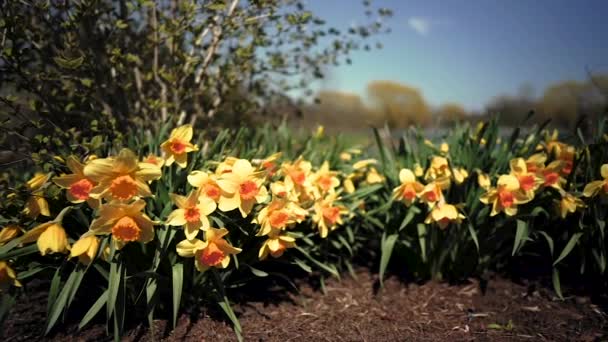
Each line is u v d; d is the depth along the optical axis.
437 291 0.84
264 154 0.90
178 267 0.61
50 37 0.83
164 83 0.91
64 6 0.73
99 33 0.85
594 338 0.68
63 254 0.62
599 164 0.78
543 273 0.88
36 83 0.81
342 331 0.71
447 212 0.74
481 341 0.68
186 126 0.64
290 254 0.79
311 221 0.81
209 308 0.72
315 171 0.88
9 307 0.59
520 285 0.85
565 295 0.81
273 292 0.82
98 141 0.66
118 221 0.57
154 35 0.89
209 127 0.97
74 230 0.64
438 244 0.83
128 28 0.89
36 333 0.67
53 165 0.65
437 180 0.75
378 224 0.86
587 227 0.77
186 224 0.60
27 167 0.90
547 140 0.92
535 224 0.86
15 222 0.60
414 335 0.70
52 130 0.76
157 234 0.62
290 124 1.20
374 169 0.93
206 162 0.69
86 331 0.67
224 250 0.63
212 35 0.90
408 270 0.92
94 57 0.81
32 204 0.60
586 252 0.81
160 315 0.69
